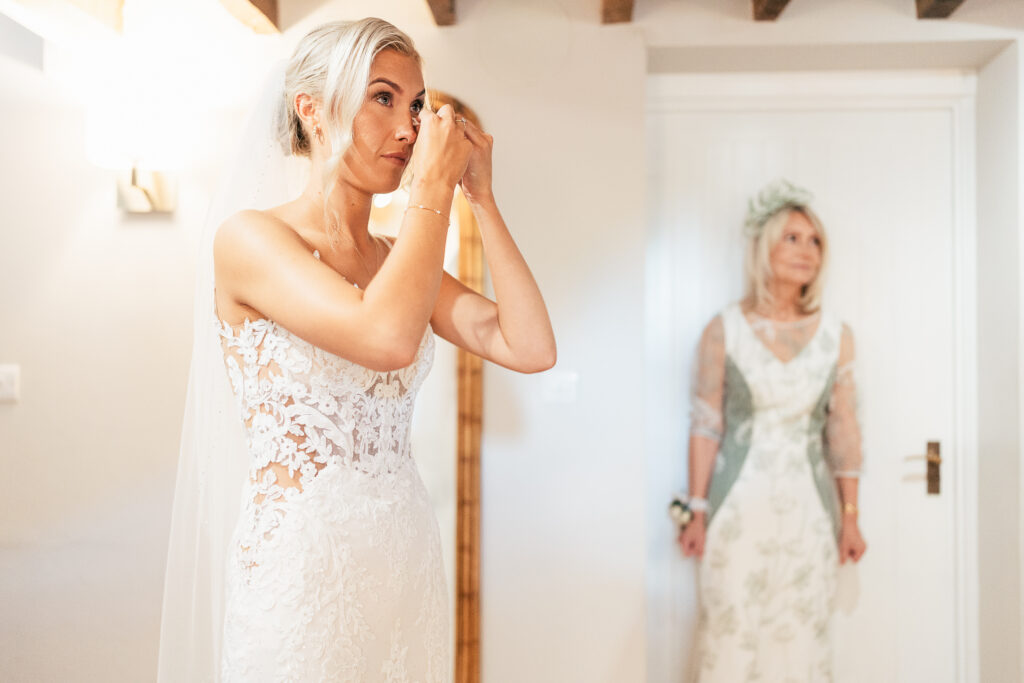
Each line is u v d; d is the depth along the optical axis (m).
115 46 2.46
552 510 2.42
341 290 1.03
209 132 2.47
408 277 1.03
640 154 2.45
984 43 2.46
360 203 1.25
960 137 2.69
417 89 1.21
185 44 2.47
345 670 1.09
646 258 2.75
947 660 2.67
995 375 2.57
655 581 2.70
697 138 2.74
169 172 2.45
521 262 1.34
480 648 2.43
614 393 2.43
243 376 1.17
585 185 2.46
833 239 2.72
